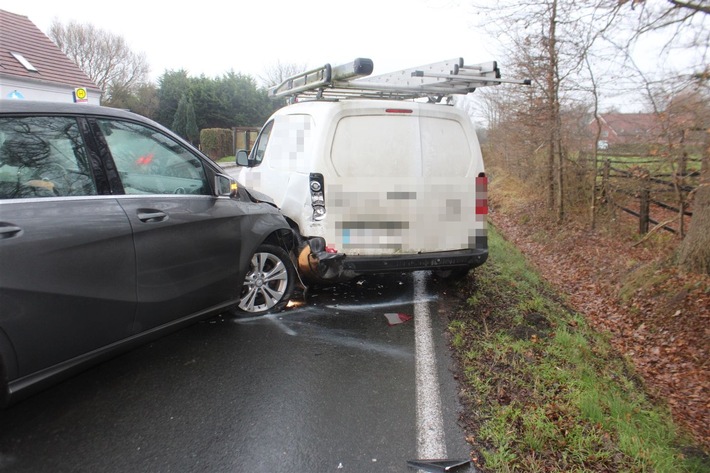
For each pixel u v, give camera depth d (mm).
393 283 6199
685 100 6273
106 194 3307
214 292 4113
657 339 5855
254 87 51906
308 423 3119
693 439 3928
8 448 2846
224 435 2982
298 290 5809
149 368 3828
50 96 23688
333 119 4824
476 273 6758
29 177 2932
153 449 2848
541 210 13680
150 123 3795
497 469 2713
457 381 3701
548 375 3816
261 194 5203
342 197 4812
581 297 7668
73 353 3051
